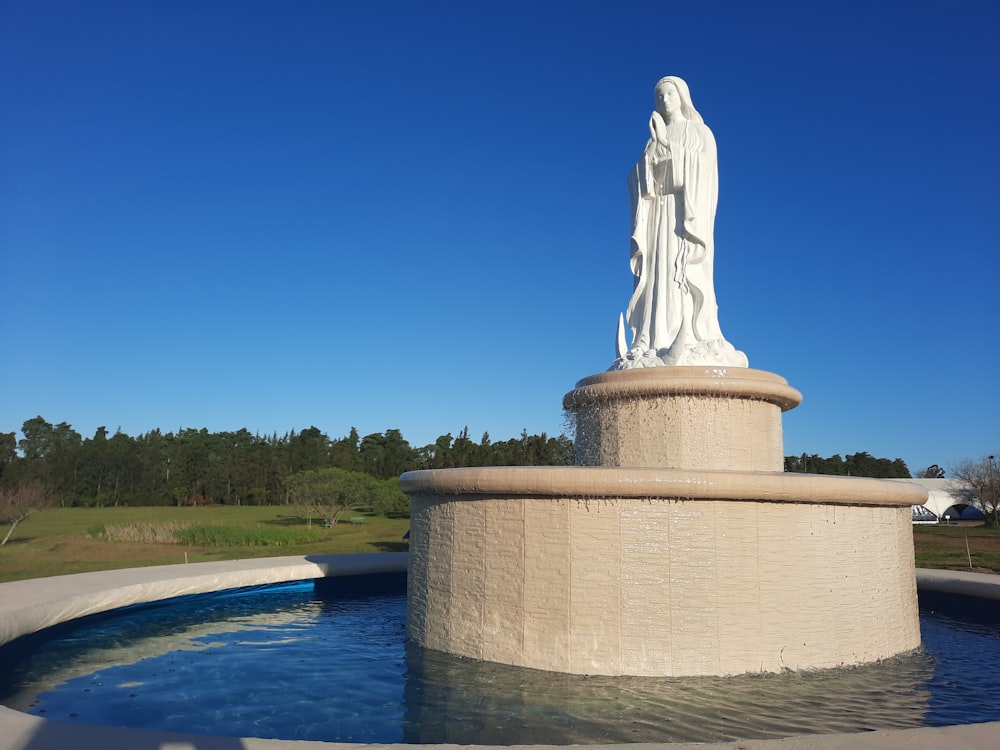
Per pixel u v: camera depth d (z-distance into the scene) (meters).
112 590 12.77
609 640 9.22
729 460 12.96
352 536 35.03
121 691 9.05
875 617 10.16
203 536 29.45
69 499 84.38
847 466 90.25
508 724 7.62
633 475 9.32
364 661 10.36
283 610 14.99
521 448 70.25
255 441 115.38
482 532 10.19
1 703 8.58
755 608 9.36
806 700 8.39
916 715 8.05
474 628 10.12
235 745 5.62
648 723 7.60
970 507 68.69
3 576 17.59
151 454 92.31
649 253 15.98
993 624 13.95
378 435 109.44
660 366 13.29
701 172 15.40
